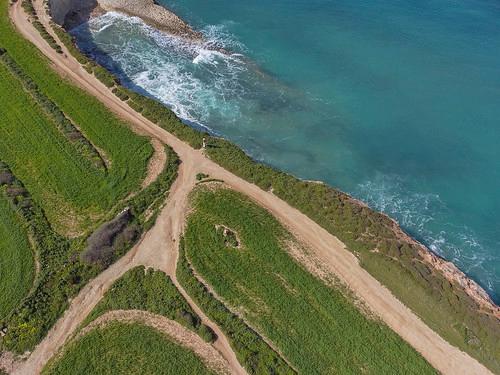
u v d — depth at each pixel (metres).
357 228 69.62
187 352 58.00
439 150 89.19
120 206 71.38
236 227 69.88
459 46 111.31
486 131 92.69
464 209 80.00
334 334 60.22
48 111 83.94
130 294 62.81
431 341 60.50
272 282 64.38
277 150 87.38
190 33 111.44
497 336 59.97
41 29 99.88
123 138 81.00
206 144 80.81
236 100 96.06
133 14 114.00
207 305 61.56
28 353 57.53
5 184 73.50
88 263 65.00
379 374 57.28
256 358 57.31
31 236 67.69
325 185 76.88
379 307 63.03
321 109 95.94
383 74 104.00
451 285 64.88
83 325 60.12
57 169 76.00
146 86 96.38
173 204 72.50
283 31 114.50
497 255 73.94
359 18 119.44
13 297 61.53
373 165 86.12
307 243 68.94
